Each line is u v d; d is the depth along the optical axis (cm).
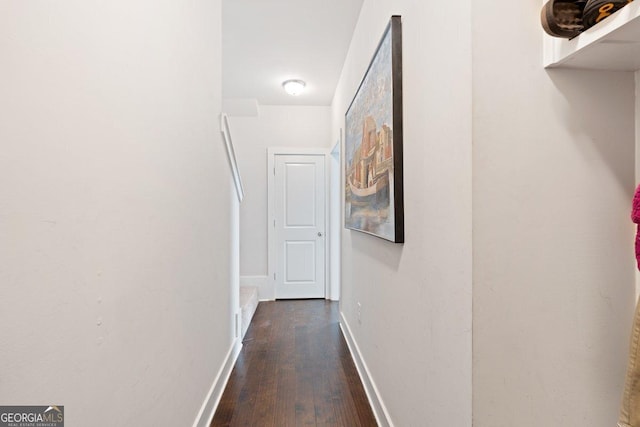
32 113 62
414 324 126
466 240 88
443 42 100
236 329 254
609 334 89
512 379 86
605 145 89
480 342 85
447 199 98
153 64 111
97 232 81
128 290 95
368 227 189
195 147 155
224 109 422
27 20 61
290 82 359
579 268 88
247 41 282
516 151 86
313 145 441
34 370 63
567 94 88
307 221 440
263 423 173
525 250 87
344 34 269
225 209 215
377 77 166
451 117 95
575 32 78
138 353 101
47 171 66
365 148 196
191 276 149
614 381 90
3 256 56
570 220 88
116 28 89
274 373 228
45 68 65
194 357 153
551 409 88
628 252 90
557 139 88
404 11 136
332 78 354
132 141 98
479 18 85
